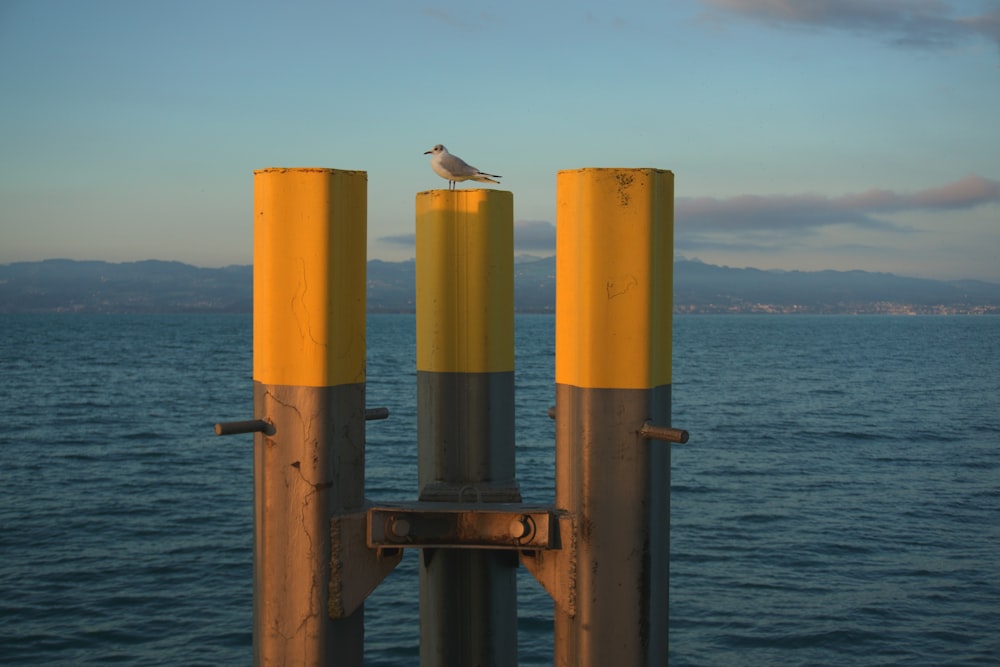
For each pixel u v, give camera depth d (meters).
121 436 34.16
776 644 13.34
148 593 15.16
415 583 15.66
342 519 4.28
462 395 5.55
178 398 49.03
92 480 25.08
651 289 4.24
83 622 13.88
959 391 55.34
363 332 4.42
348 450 4.37
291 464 4.26
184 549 17.75
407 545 4.29
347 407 4.35
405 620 14.02
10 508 21.36
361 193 4.35
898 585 15.82
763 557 17.61
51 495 22.97
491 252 5.53
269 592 4.32
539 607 14.47
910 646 13.23
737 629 13.90
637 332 4.22
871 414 42.97
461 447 5.56
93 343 114.38
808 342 130.62
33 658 12.62
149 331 164.50
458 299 5.55
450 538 4.33
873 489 24.44
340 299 4.28
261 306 4.32
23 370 67.38
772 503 22.56
